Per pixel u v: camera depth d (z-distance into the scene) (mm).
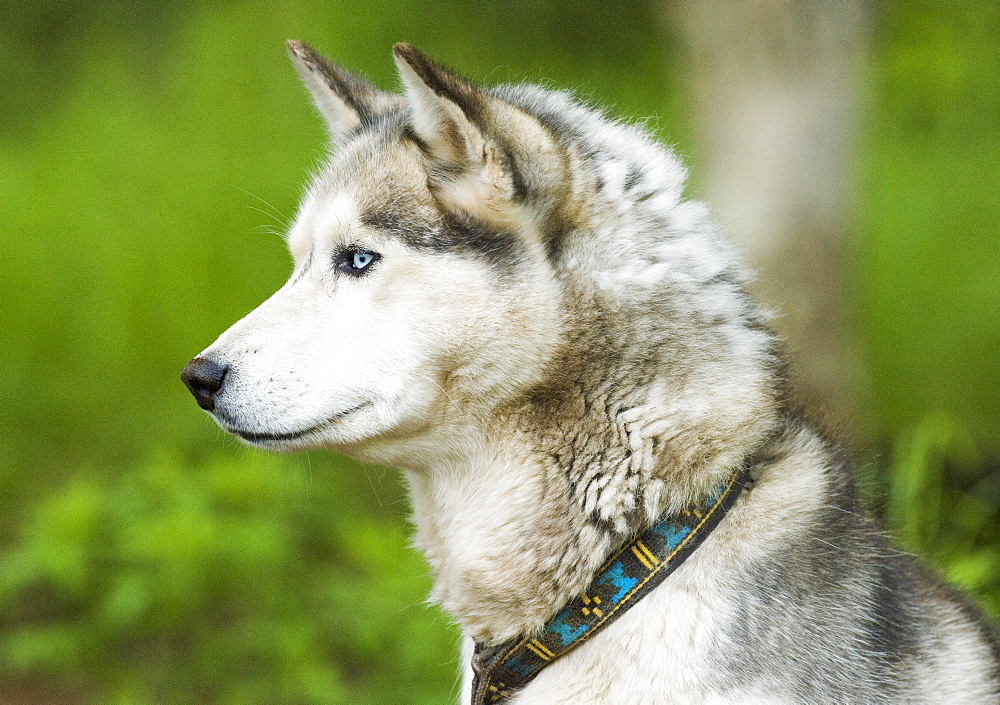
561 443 4910
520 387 4922
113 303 14016
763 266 10016
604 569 4805
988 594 7914
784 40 9727
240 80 17625
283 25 18094
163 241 14445
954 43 17359
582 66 17688
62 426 13195
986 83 17016
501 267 4910
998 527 9406
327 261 5180
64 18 22094
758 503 4871
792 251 10008
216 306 13766
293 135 16453
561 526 4875
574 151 5090
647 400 4832
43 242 14883
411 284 4957
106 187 15844
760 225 9961
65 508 9891
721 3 9789
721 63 9945
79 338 14070
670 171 5309
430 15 17875
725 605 4652
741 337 5043
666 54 16844
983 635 5496
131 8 21203
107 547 9742
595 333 4902
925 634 5148
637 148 5352
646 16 17688
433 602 5559
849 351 10344
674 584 4727
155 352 13625
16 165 17203
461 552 5113
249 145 16453
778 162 9898
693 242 5098
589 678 4773
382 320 4980
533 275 4906
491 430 5016
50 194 15844
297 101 17078
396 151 5227
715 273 5090
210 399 5094
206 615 9484
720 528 4812
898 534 6086
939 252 14141
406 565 9758
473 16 17938
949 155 16062
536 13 17953
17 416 13273
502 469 5008
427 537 5461
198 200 14930
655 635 4676
